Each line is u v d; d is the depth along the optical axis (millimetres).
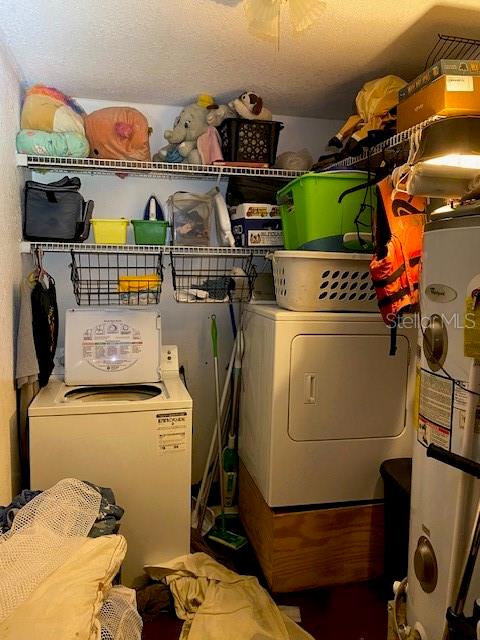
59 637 1003
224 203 2523
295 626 1890
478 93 1599
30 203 2193
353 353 2105
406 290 1718
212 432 2904
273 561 2068
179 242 2504
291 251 2057
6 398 1843
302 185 2057
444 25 1801
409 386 2178
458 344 1224
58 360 2512
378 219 1748
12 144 2023
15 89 2113
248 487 2471
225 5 1659
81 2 1631
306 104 2641
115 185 2662
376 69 2180
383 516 2184
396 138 1851
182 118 2420
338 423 2115
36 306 2133
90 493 1579
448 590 1271
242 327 2670
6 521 1430
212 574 2057
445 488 1283
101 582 1214
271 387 2072
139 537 2053
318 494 2123
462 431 1223
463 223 1200
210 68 2172
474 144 1326
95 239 2355
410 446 2203
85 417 1963
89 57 2061
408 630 1414
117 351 2326
